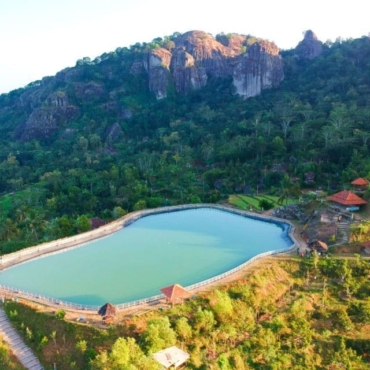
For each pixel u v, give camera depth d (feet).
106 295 189.37
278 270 212.84
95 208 404.77
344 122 442.09
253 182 411.13
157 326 155.33
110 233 284.20
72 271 218.18
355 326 182.29
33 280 207.10
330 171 397.19
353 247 229.86
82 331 159.94
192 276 208.85
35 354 159.74
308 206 304.50
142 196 393.70
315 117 511.81
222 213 335.06
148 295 188.55
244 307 183.83
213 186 424.05
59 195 444.96
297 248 239.71
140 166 496.64
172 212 340.80
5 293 189.26
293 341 171.83
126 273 214.07
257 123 527.81
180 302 178.29
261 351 164.45
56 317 166.91
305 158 424.46
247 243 259.39
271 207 331.16
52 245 254.88
